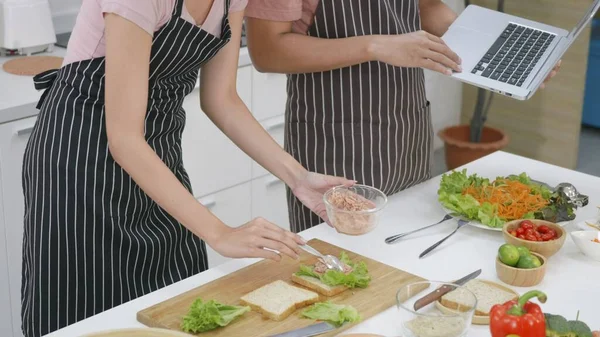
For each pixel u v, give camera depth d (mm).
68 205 1753
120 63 1516
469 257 1723
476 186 1934
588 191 2061
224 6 1692
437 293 1424
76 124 1734
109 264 1787
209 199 3227
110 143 1555
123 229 1783
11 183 2578
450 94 4730
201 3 1663
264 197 3422
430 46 1841
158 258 1846
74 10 3328
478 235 1820
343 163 2104
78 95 1734
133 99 1535
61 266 1780
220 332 1406
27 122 2559
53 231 1770
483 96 4148
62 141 1742
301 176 1768
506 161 2252
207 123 3113
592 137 5031
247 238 1539
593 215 1923
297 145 2146
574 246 1785
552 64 1802
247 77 3170
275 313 1438
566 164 4465
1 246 2613
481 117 4250
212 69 1801
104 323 1462
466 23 1957
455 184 1921
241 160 3277
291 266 1648
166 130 1798
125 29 1501
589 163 4672
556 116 4418
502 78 1784
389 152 2109
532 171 2182
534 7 4297
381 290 1552
